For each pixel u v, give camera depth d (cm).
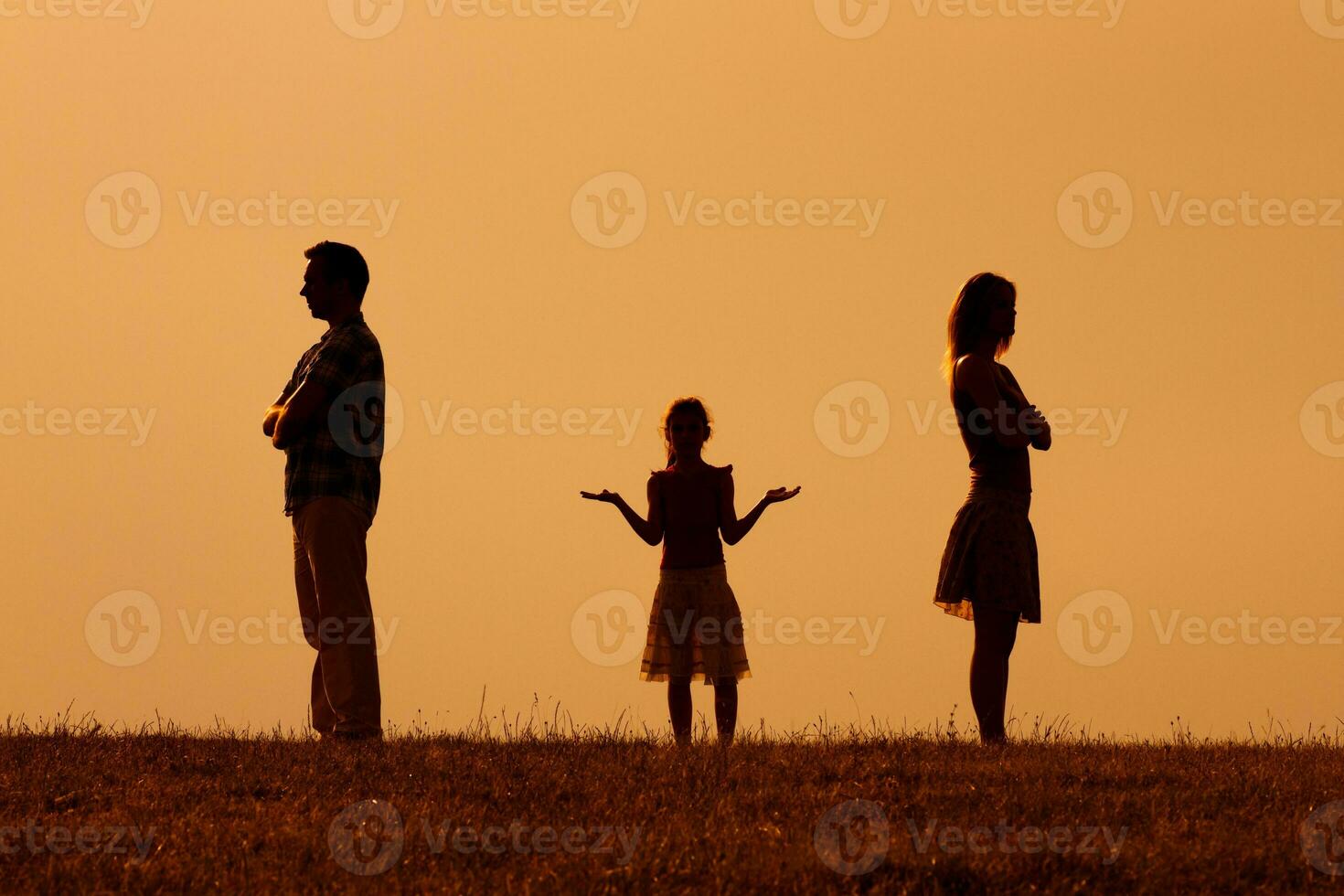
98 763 1828
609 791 1611
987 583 2128
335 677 2170
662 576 2402
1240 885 1248
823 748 2019
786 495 2412
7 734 2244
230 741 2131
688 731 2348
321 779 1692
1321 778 1756
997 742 2061
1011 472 2178
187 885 1238
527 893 1205
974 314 2234
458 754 1884
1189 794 1611
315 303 2311
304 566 2308
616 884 1236
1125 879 1262
